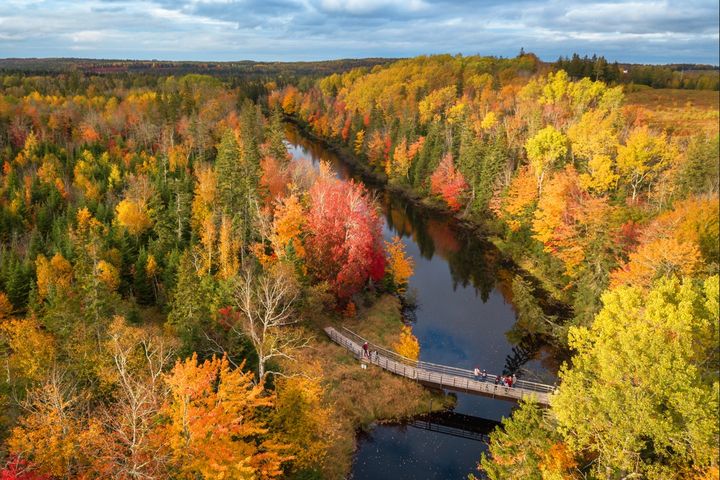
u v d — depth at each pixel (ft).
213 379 68.69
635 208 189.88
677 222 148.56
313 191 188.96
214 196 219.61
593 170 225.56
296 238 161.58
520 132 328.90
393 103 487.61
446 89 461.37
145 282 169.78
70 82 572.51
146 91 561.84
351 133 441.68
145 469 59.98
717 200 159.43
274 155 276.62
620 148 231.30
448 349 150.61
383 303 175.73
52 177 269.03
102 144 336.90
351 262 156.35
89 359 89.20
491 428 116.37
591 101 379.96
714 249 145.07
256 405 71.26
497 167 263.08
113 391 81.66
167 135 347.56
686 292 65.41
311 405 87.10
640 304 70.49
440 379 124.57
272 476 73.87
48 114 381.19
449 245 246.88
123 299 166.09
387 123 422.41
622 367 60.64
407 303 181.06
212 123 376.48
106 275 156.87
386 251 204.03
